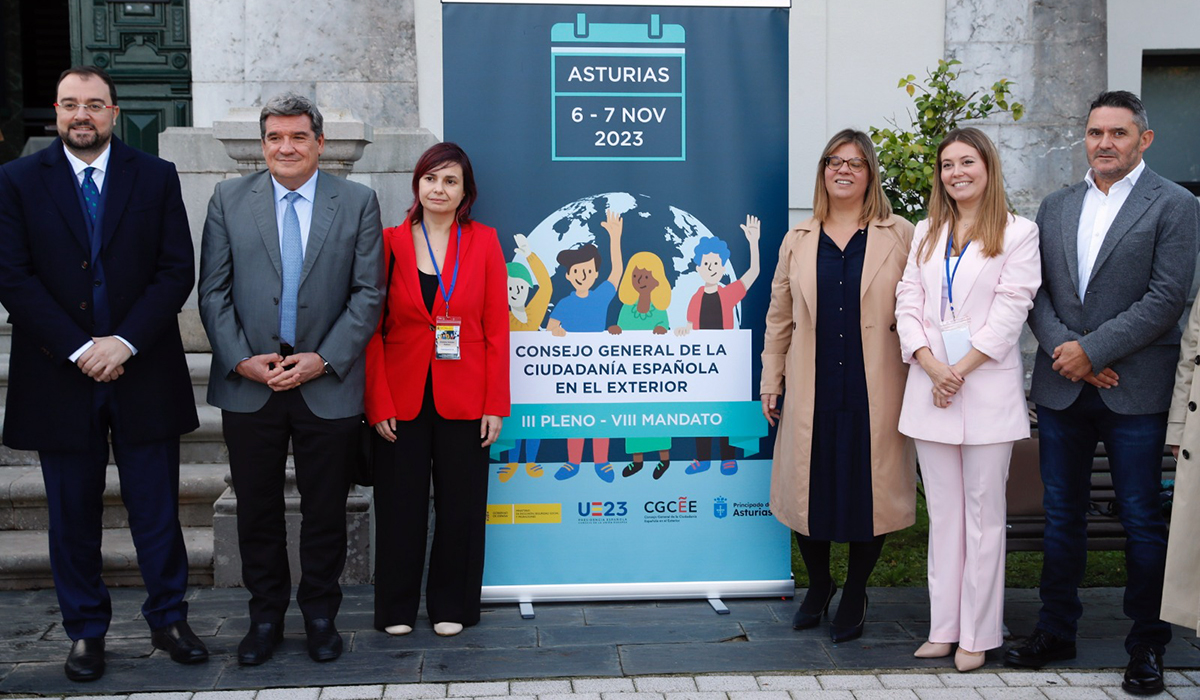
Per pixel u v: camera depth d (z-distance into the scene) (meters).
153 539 3.59
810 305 3.77
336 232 3.60
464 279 3.80
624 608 4.17
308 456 3.62
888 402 3.75
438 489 3.90
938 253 3.62
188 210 5.68
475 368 3.85
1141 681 3.35
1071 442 3.61
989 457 3.54
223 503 4.34
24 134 8.95
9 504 4.59
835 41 6.75
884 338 3.75
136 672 3.51
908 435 3.67
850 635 3.83
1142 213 3.43
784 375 4.00
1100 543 3.95
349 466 3.70
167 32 7.09
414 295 3.77
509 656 3.66
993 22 6.78
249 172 4.81
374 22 6.56
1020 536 3.92
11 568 4.26
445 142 3.84
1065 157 6.84
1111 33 7.08
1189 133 7.36
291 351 3.58
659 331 4.12
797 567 4.73
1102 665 3.61
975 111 6.77
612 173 4.07
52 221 3.39
